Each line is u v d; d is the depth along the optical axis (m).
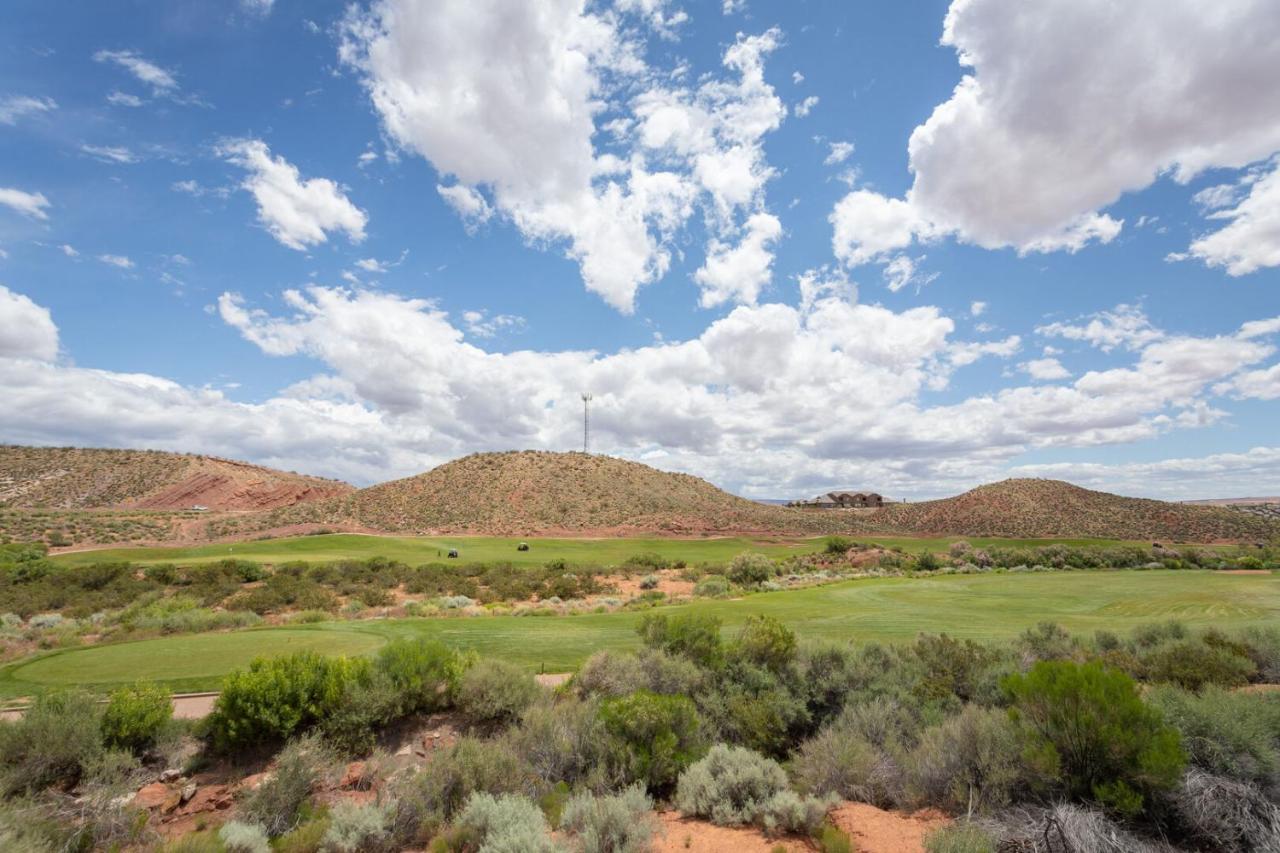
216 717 10.99
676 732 9.36
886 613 24.97
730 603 30.00
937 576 46.56
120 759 9.71
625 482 121.19
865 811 7.12
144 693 11.36
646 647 13.65
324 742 10.69
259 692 10.86
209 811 9.20
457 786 8.33
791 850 6.34
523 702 11.85
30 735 9.45
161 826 8.74
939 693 10.39
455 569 49.69
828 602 29.45
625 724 9.16
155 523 87.19
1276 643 12.07
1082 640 14.96
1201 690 9.30
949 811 6.90
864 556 60.50
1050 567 53.12
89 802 8.70
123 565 42.12
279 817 8.38
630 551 73.81
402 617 26.98
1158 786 5.92
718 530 96.69
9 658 18.52
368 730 11.18
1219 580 36.16
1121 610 25.02
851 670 11.40
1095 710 6.39
